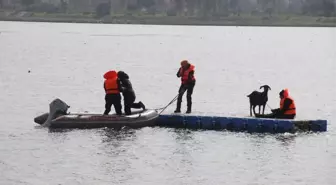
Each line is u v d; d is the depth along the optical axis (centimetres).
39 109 3534
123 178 2175
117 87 2953
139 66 6700
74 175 2202
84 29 16600
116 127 2903
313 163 2383
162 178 2181
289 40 13350
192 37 13712
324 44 12162
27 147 2569
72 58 7762
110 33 14775
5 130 2888
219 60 7906
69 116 2923
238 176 2216
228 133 2858
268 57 8650
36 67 6362
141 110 3141
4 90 4359
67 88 4509
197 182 2144
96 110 3506
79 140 2686
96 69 6225
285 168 2316
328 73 6288
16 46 9881
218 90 4562
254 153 2517
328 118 3338
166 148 2573
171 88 4606
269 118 2920
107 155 2456
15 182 2122
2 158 2405
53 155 2452
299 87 4922
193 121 2955
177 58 8081
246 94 4347
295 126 2878
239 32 16675
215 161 2398
